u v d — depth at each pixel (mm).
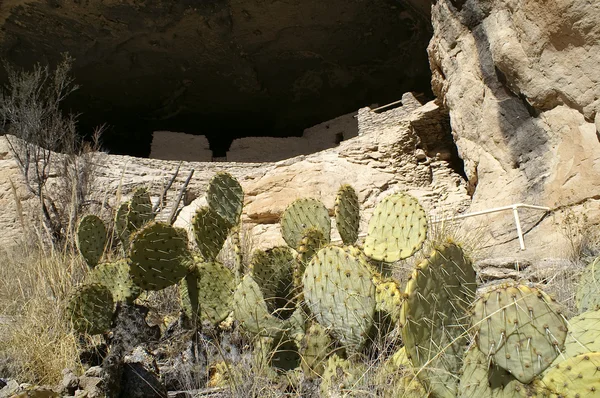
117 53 21094
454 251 3070
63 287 5758
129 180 16016
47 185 14523
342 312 3553
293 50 21484
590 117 8836
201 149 21875
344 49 21359
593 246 7066
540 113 9961
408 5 18984
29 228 9664
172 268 4598
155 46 20953
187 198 16078
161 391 3736
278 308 4387
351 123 21344
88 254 6203
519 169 10312
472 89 11750
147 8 19406
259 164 17828
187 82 22609
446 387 2912
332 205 14336
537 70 9648
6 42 20109
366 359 3557
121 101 23391
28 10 19203
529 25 9633
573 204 8766
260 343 4102
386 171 15727
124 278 4898
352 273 3566
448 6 12281
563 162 9188
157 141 21703
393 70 22000
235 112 24531
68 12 19359
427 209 14352
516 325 2547
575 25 8766
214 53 21391
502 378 2668
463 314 3043
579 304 3842
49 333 4789
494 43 10422
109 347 4672
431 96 22281
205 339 4477
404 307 2928
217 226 5090
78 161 13906
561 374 2664
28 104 14938
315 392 3623
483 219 10227
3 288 6387
